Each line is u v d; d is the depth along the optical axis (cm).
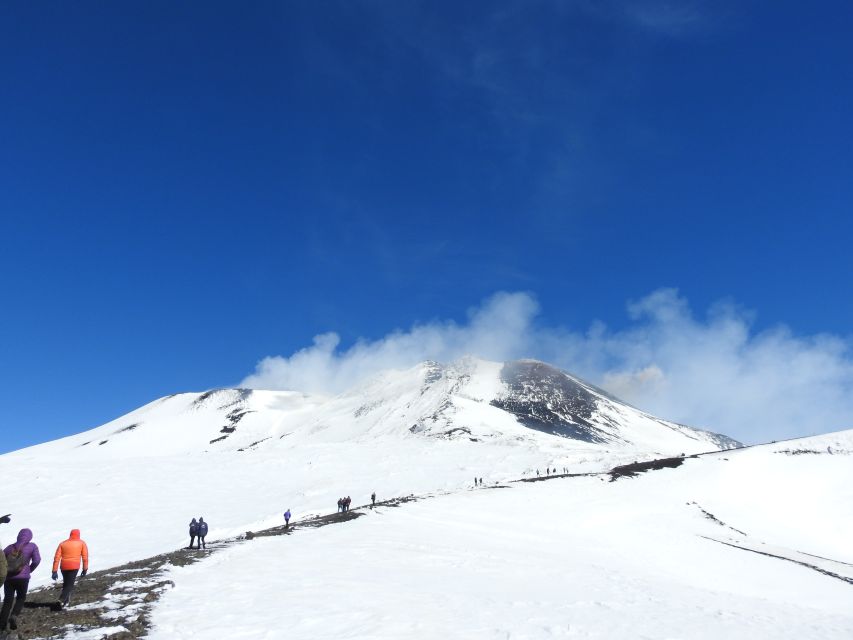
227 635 1159
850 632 1784
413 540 2955
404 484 6825
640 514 4684
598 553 3341
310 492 6328
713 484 5791
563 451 9069
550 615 1605
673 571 3134
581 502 4925
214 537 4241
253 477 7469
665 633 1530
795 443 7156
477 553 2731
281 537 2847
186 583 1653
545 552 3111
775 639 1605
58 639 1075
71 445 19750
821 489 5722
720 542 4062
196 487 6781
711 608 2023
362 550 2525
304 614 1362
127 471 7688
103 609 1289
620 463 7588
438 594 1739
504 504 4703
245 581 1723
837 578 3325
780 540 4419
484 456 8838
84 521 5069
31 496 6228
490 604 1664
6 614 1105
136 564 2050
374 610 1449
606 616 1677
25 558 1137
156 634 1130
